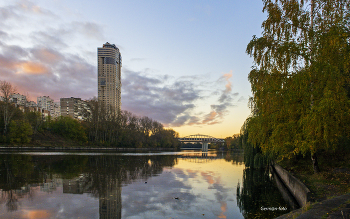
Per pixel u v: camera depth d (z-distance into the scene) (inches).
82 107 4891.7
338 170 804.0
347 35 502.3
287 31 601.0
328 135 512.7
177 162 2148.1
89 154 2679.6
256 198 794.8
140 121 5812.0
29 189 812.0
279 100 613.9
